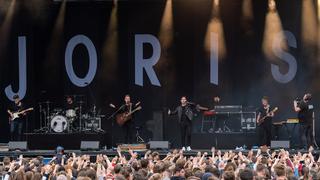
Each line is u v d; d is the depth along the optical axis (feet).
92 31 102.27
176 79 100.78
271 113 91.97
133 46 101.60
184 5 100.58
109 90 101.71
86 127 96.17
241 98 99.35
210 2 100.12
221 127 96.32
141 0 101.30
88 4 102.22
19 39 102.73
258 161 52.31
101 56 102.06
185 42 100.63
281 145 87.71
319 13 97.55
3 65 102.99
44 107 101.14
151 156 58.03
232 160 54.90
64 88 102.37
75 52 102.42
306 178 43.47
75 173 49.47
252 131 94.12
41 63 103.14
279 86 98.43
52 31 102.73
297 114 96.32
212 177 35.35
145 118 101.14
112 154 87.15
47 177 47.32
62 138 93.25
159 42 101.14
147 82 101.35
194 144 93.97
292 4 98.22
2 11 102.68
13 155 88.02
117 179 38.99
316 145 91.81
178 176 43.06
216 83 99.96
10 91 102.58
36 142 93.50
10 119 97.91
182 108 92.17
